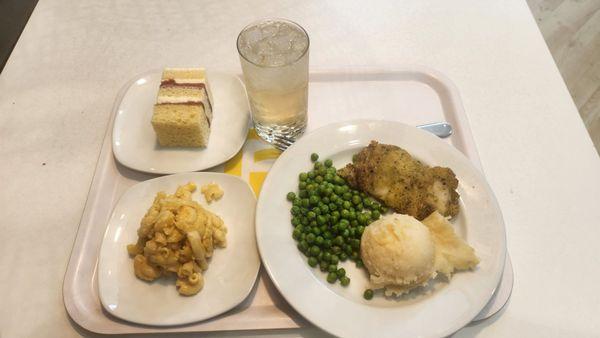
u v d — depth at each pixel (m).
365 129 0.48
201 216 0.40
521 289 0.40
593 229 0.44
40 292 0.41
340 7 0.66
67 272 0.41
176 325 0.37
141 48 0.61
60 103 0.55
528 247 0.43
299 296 0.37
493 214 0.42
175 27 0.64
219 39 0.62
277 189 0.44
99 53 0.61
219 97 0.54
